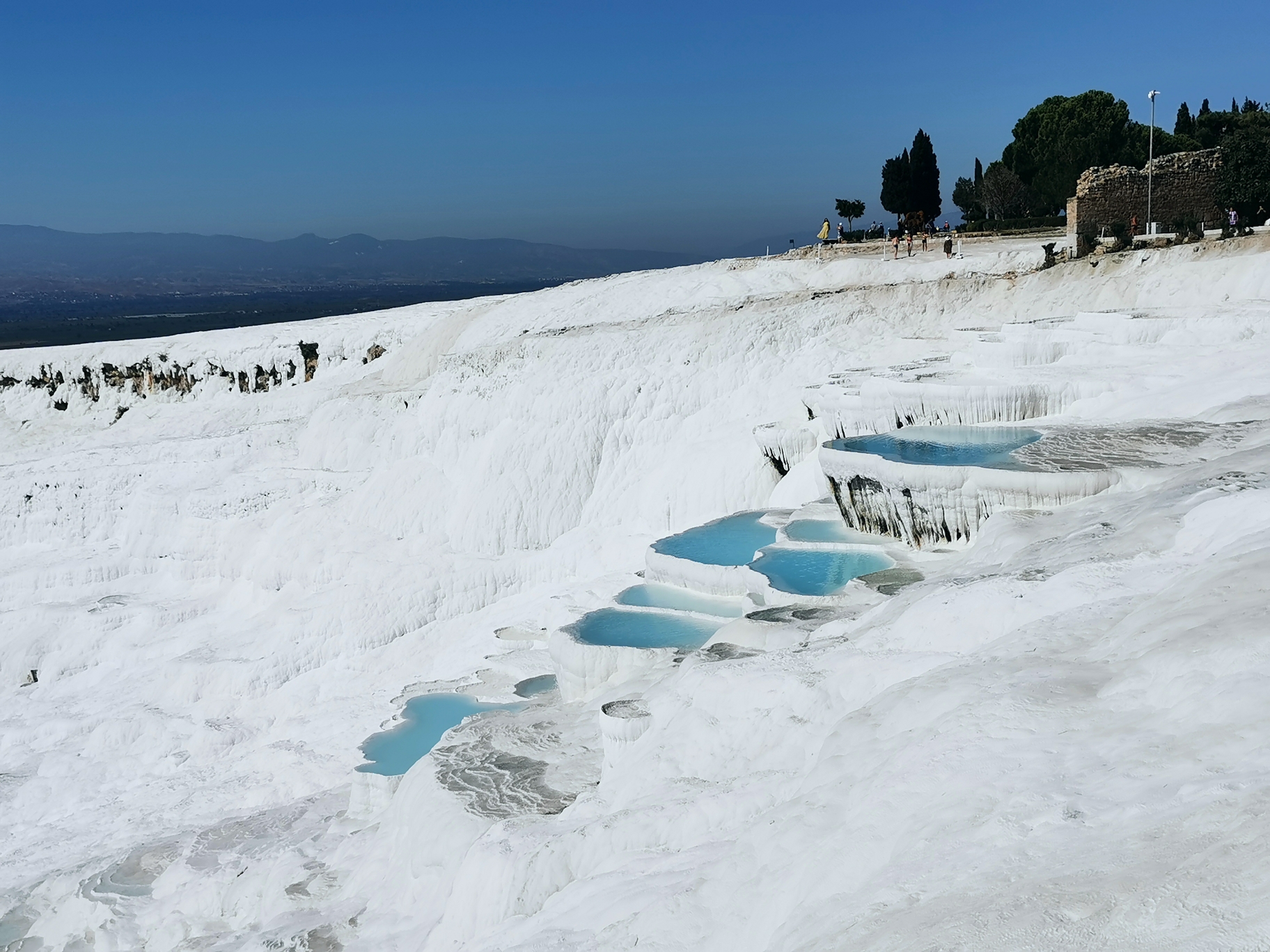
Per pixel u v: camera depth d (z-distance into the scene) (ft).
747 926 27.63
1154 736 23.49
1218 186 122.42
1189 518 37.52
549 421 122.52
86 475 153.17
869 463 62.59
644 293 142.61
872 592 52.65
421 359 158.71
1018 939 17.99
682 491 107.55
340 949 49.96
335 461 142.00
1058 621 32.89
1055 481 52.75
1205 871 17.57
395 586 113.09
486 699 77.82
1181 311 85.05
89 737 103.76
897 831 25.09
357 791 68.64
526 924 36.78
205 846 72.23
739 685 41.29
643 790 41.73
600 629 66.59
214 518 136.15
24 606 137.39
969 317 113.70
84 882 71.15
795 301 123.24
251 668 107.34
